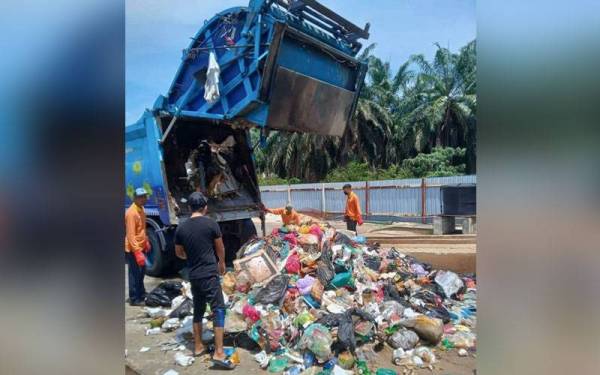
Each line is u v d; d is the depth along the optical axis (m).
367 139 22.72
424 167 20.03
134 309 4.96
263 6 5.45
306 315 3.94
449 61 22.12
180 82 6.53
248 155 7.43
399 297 4.77
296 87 5.69
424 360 3.51
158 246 6.32
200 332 3.75
